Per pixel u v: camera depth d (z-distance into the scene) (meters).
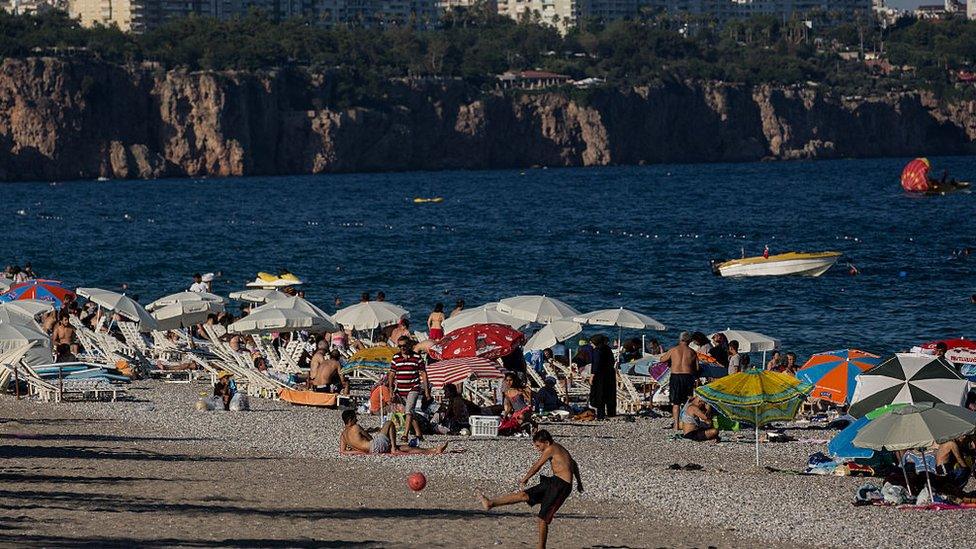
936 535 55.09
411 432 79.31
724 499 62.16
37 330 100.50
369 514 57.44
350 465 71.38
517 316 109.81
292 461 72.50
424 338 113.69
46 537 48.78
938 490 61.59
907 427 58.62
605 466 71.50
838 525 56.94
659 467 71.31
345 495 62.12
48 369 98.44
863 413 68.38
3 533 49.00
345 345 116.25
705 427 81.69
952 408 59.84
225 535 51.16
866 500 61.06
